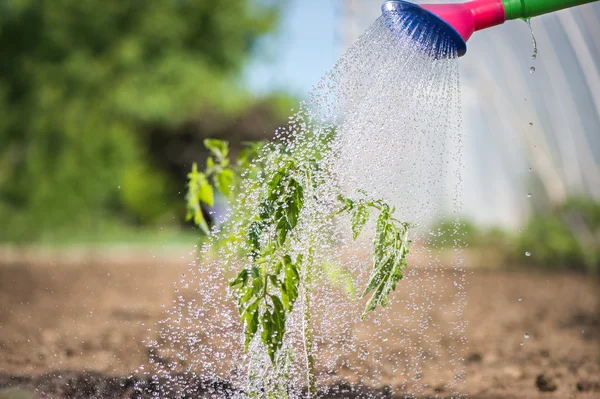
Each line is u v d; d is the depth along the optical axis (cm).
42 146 2041
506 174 1300
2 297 786
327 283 302
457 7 289
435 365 425
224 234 290
